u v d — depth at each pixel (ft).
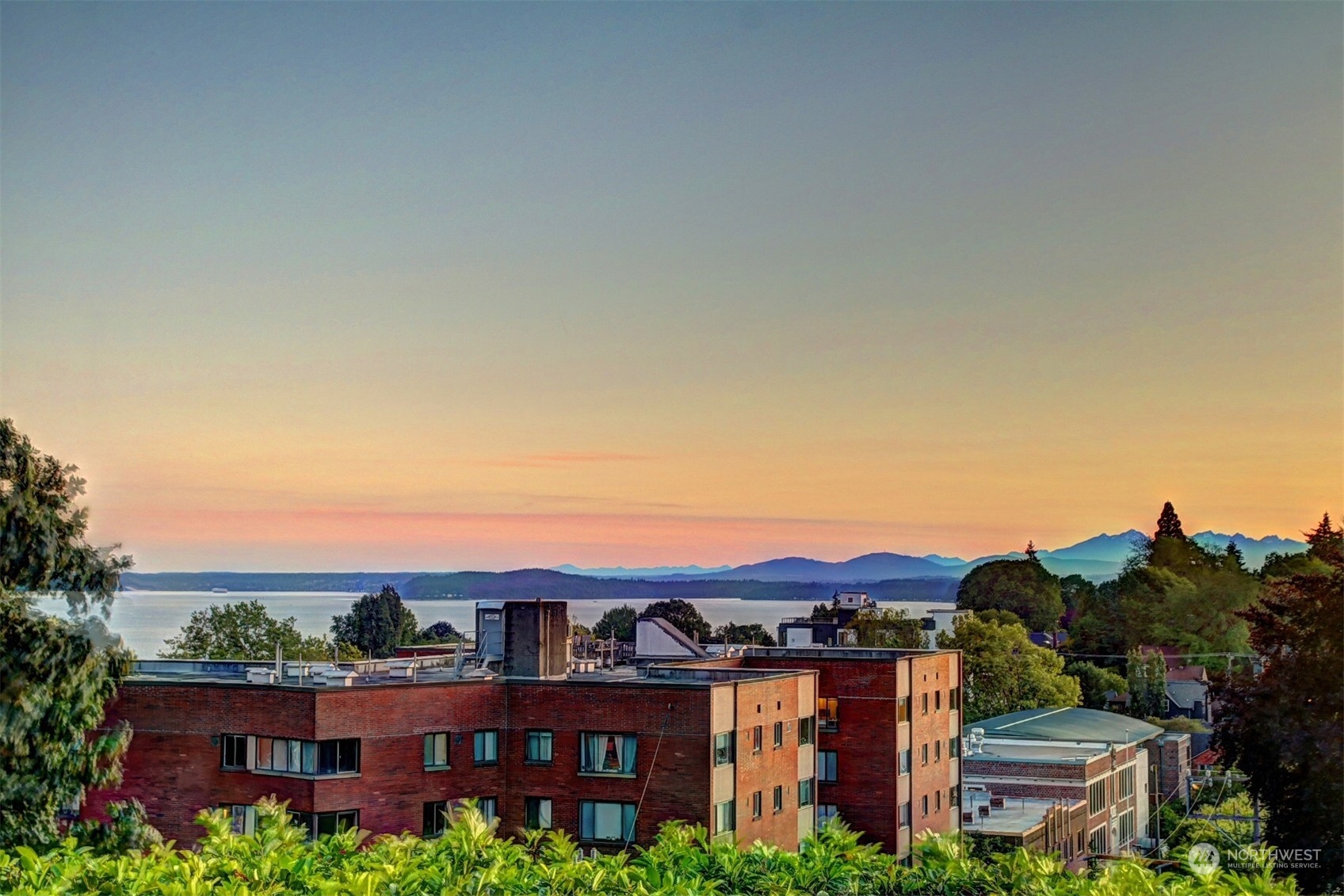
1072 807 289.53
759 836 213.25
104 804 192.85
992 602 640.17
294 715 189.47
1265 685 193.88
